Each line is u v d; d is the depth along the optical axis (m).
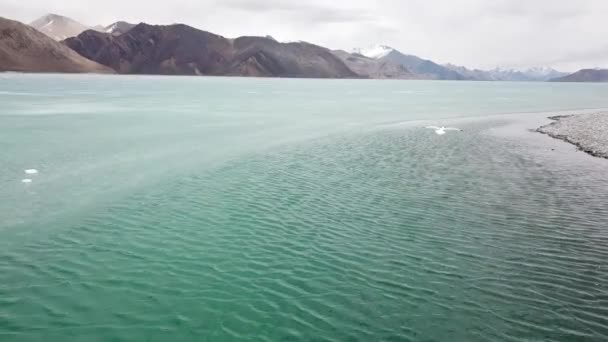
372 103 119.62
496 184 29.14
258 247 18.58
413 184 29.03
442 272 16.42
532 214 23.00
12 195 25.80
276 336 12.51
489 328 12.92
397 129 59.06
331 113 84.81
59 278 15.74
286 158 37.75
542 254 18.03
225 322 13.16
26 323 12.97
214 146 43.69
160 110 84.38
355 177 30.88
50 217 22.16
